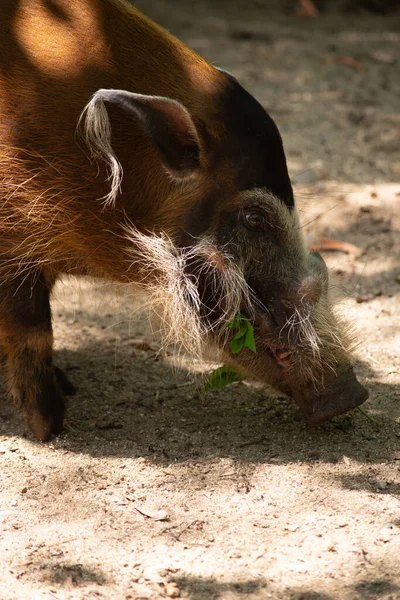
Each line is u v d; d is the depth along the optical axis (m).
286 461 8.33
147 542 7.19
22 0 8.34
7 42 8.20
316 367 8.38
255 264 8.30
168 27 23.11
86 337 10.95
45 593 6.57
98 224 8.33
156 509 7.61
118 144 8.12
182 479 8.06
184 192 8.14
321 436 8.74
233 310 8.28
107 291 10.80
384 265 12.57
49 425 8.71
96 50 8.18
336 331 8.57
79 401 9.48
